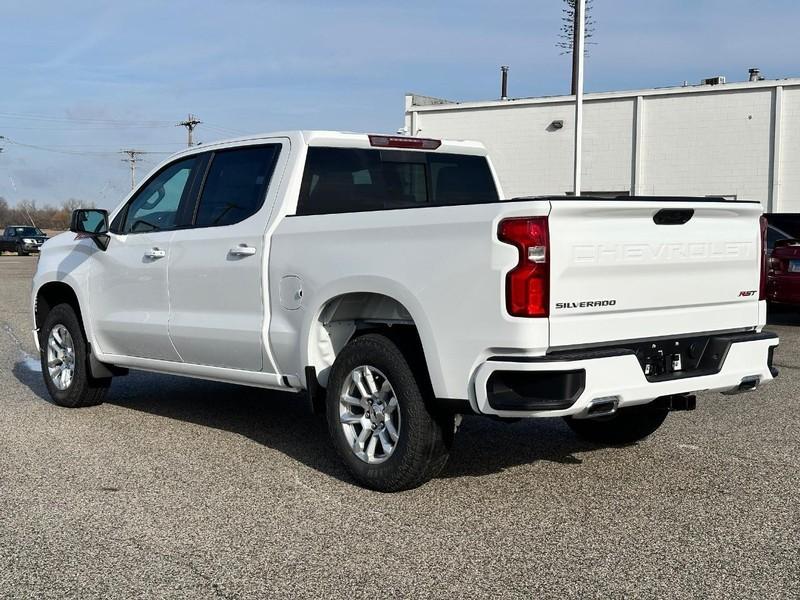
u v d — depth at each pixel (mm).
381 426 5281
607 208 4656
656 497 5176
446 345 4805
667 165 29188
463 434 6766
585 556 4258
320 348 5637
